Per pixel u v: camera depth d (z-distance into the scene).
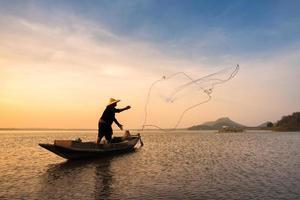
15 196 10.64
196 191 11.28
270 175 14.42
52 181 13.16
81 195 10.79
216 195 10.70
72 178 13.85
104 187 12.00
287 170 15.88
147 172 15.37
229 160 20.02
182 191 11.28
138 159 20.61
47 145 18.14
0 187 11.98
